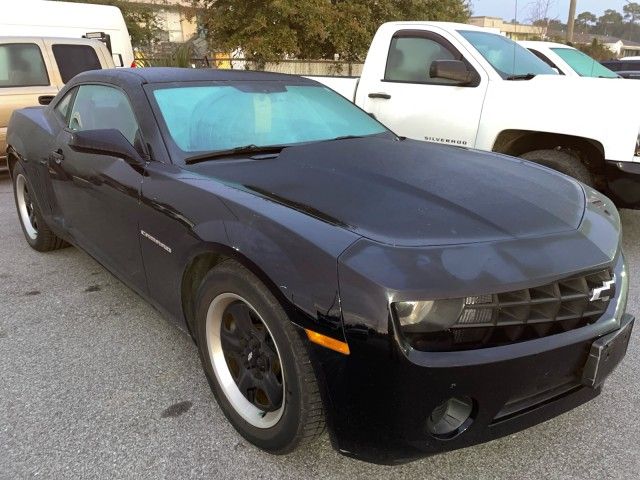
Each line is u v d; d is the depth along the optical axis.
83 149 3.02
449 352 1.81
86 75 3.83
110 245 3.24
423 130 5.58
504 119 4.98
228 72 3.55
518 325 1.88
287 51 16.06
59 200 3.88
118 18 11.21
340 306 1.82
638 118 4.36
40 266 4.50
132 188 2.83
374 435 1.88
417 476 2.20
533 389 1.94
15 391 2.77
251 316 2.26
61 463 2.27
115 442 2.39
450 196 2.32
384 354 1.77
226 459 2.29
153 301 2.94
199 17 17.44
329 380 1.89
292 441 2.10
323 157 2.83
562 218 2.27
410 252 1.88
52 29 10.01
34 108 4.75
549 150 4.94
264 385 2.22
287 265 1.96
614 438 2.41
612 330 2.08
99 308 3.72
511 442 2.39
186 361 3.04
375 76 6.01
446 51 5.46
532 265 1.94
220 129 3.04
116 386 2.81
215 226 2.26
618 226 2.47
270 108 3.33
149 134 2.91
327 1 16.11
